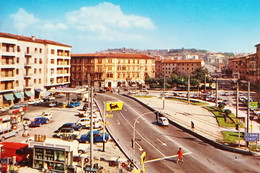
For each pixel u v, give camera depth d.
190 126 40.75
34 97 70.44
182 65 147.62
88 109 52.28
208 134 35.62
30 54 67.06
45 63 74.50
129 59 110.56
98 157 25.89
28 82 67.25
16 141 31.16
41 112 51.53
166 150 29.22
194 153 28.17
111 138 34.19
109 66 104.88
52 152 22.27
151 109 56.81
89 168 21.27
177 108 58.41
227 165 24.55
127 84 110.06
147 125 42.41
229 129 38.81
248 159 26.23
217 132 36.88
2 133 33.09
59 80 82.50
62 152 22.09
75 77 107.69
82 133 36.28
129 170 22.62
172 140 33.50
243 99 67.38
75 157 24.12
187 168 23.78
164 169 23.52
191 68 145.50
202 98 74.12
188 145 31.23
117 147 30.20
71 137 25.56
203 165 24.55
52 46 76.69
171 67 150.38
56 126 40.03
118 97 77.75
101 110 54.81
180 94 82.56
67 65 86.94
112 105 29.19
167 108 58.06
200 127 39.94
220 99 69.62
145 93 88.00
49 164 22.30
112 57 105.00
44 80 74.44
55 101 65.12
